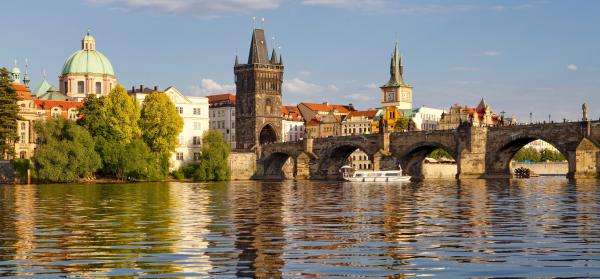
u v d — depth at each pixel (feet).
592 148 574.15
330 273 125.49
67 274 124.57
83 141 606.14
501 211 249.34
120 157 638.12
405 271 127.03
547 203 292.40
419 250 149.48
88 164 602.85
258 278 121.39
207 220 215.51
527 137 616.39
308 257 141.08
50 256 142.41
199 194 392.06
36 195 378.53
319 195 380.78
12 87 619.67
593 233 176.86
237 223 205.36
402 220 214.69
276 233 179.22
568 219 215.51
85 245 157.48
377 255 143.33
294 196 369.30
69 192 417.69
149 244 158.71
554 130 596.29
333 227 193.57
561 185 493.77
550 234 175.22
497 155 643.45
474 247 153.48
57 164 589.73
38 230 187.42
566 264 132.26
